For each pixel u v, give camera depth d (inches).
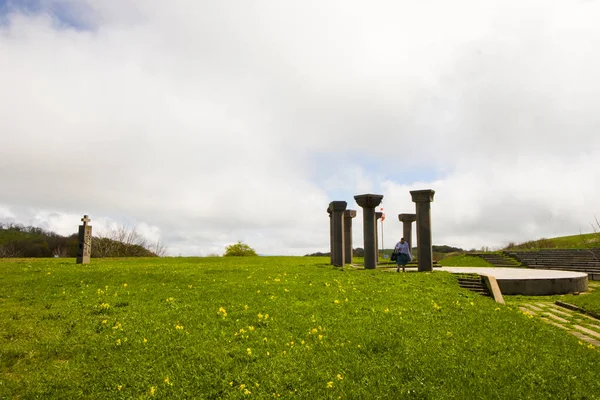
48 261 1206.9
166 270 912.3
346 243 1550.2
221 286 701.9
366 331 473.4
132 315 518.3
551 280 972.6
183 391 333.4
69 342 422.6
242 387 339.3
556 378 374.0
